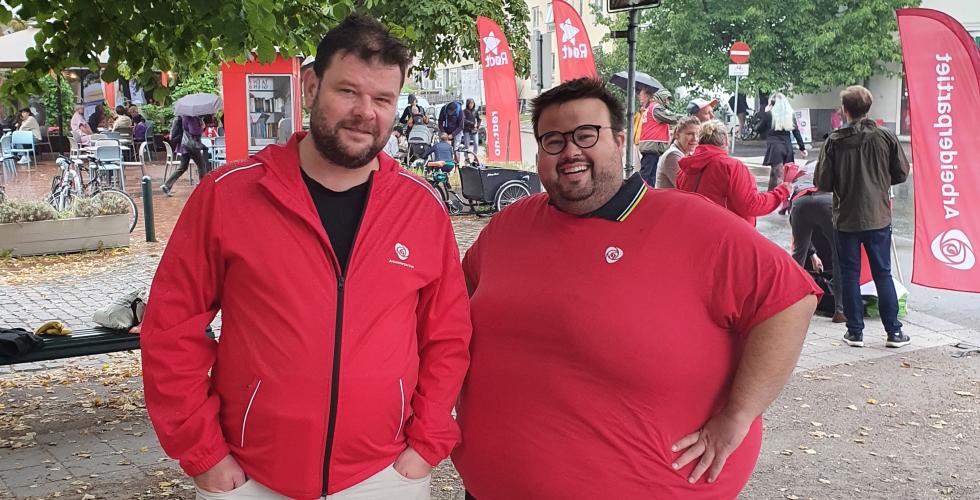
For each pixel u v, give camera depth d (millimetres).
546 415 2770
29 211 12242
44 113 29141
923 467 5023
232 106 17234
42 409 6094
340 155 2500
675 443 2689
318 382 2494
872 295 8227
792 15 33125
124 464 5070
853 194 7180
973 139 6902
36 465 5051
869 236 7238
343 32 2508
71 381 6793
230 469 2564
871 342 7523
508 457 2846
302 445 2508
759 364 2645
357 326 2543
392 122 2551
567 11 11266
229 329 2564
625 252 2705
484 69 15250
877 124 7199
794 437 5477
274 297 2502
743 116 36781
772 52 33938
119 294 9992
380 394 2568
